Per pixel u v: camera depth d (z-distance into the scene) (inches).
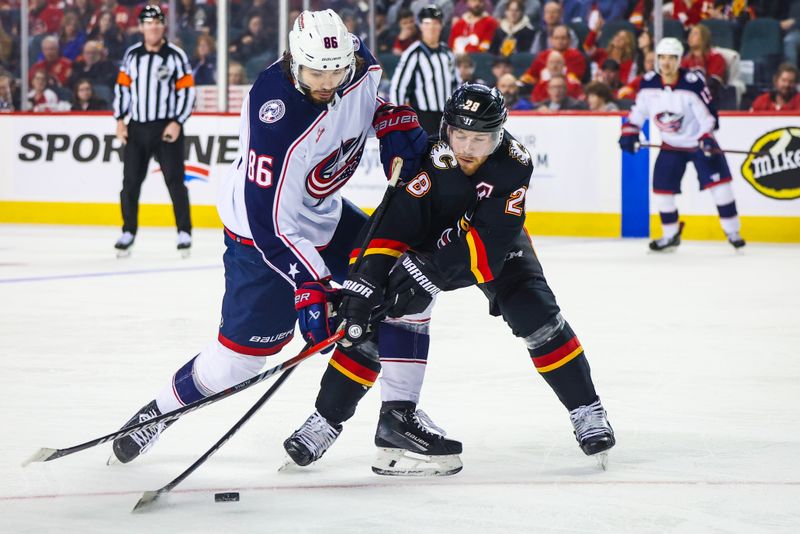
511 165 358.3
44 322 704.4
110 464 394.0
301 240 363.3
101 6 1515.7
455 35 1503.4
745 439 424.5
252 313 383.6
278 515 334.3
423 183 360.8
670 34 1437.0
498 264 368.8
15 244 1206.9
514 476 375.9
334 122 372.2
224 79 1443.2
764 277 944.3
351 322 355.6
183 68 1079.0
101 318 721.0
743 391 513.0
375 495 355.3
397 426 375.6
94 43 1520.7
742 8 1425.9
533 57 1457.9
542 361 386.3
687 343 637.3
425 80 1160.2
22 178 1465.3
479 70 1470.2
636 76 1419.8
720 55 1393.9
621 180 1289.4
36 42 1529.3
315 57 343.6
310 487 365.1
